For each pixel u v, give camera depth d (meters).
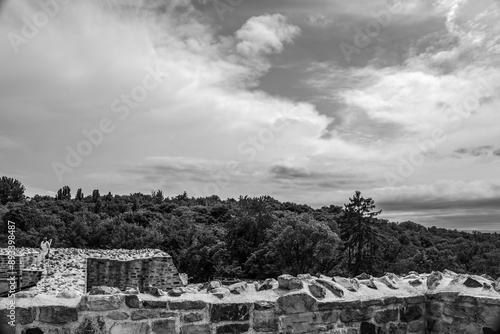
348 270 56.41
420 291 8.43
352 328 7.66
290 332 7.32
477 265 55.28
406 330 8.10
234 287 7.57
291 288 7.58
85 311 6.57
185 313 6.95
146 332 6.77
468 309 7.62
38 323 6.37
